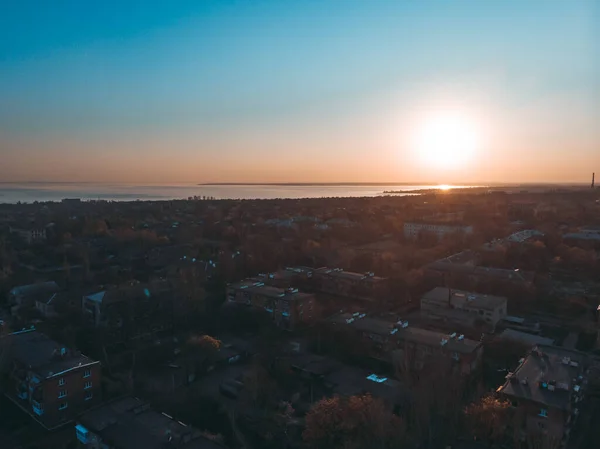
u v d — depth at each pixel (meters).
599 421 80.88
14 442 75.88
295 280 162.25
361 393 86.50
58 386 81.38
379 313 137.75
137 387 93.69
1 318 126.81
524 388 77.44
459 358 96.44
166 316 125.19
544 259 198.25
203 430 78.56
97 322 121.50
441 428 72.75
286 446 75.19
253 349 111.38
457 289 146.75
